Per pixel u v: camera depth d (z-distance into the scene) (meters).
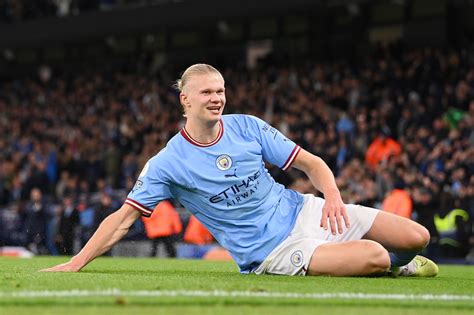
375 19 35.81
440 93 27.81
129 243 22.70
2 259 16.80
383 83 30.12
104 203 25.75
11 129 41.53
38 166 34.09
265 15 34.66
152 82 39.03
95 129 37.22
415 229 10.38
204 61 40.91
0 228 28.31
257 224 10.18
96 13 39.38
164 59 43.56
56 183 35.09
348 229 10.42
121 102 38.72
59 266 10.09
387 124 27.81
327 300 7.32
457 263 21.95
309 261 9.92
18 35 41.97
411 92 29.08
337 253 9.84
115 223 10.12
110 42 44.09
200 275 10.12
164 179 10.16
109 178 32.72
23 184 34.25
